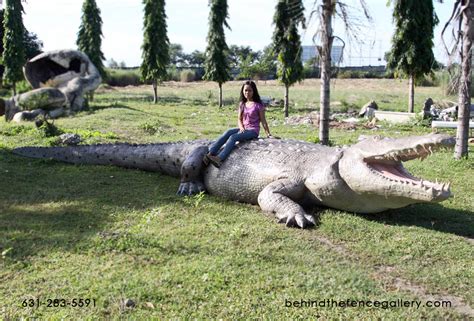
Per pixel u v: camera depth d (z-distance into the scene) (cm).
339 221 657
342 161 676
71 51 2481
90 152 1023
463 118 1085
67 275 488
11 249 541
